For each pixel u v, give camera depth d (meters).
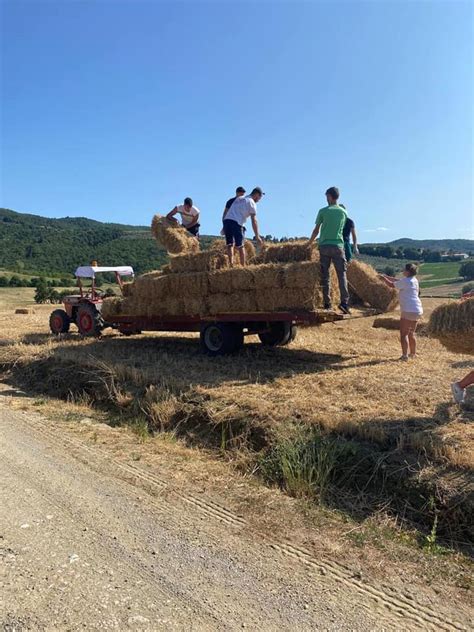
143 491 4.51
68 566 3.28
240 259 9.09
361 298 9.34
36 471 4.91
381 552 3.63
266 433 5.50
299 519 4.07
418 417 5.37
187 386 7.03
